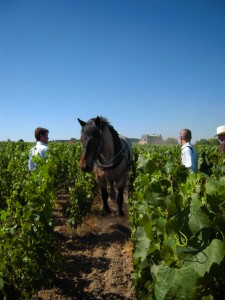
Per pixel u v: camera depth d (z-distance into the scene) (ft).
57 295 13.30
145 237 9.94
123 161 23.03
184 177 8.87
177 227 6.65
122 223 23.03
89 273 15.58
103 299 13.28
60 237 20.07
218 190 6.54
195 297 5.95
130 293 13.69
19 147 60.49
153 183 8.64
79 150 48.65
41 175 16.47
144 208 11.04
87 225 22.21
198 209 6.49
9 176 26.68
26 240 12.53
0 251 11.20
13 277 11.09
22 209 13.64
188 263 6.32
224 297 6.64
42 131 21.89
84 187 25.52
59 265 14.75
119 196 23.89
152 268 8.87
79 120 21.89
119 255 17.60
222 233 6.25
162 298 6.09
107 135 21.97
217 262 5.92
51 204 15.69
